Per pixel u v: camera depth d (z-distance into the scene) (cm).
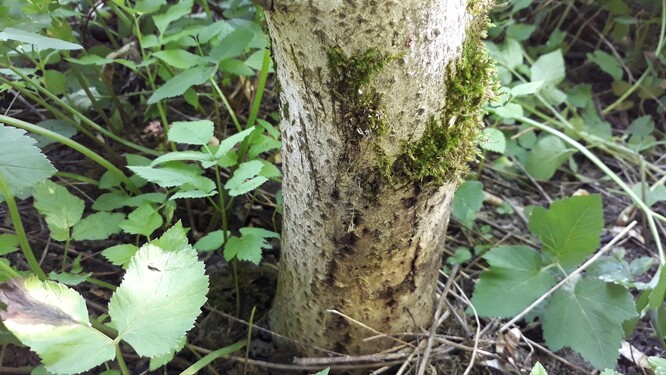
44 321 26
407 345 42
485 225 58
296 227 36
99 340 27
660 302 42
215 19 63
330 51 28
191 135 40
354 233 34
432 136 32
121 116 55
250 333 40
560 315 44
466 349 43
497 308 44
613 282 44
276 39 29
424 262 38
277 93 34
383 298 38
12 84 46
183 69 50
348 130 30
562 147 61
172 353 33
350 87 29
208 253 49
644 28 73
